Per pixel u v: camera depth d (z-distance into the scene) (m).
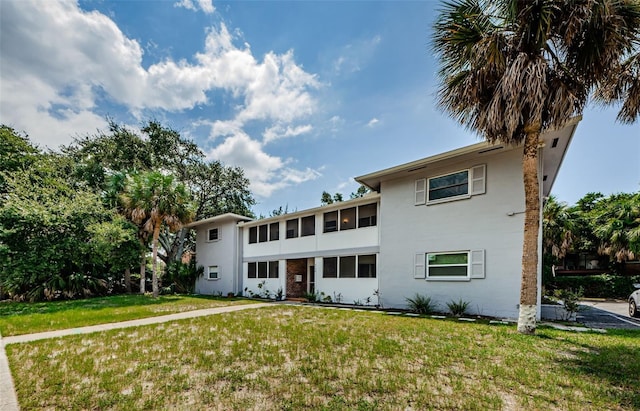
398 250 11.61
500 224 9.34
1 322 8.73
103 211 16.66
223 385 3.97
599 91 7.08
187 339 6.44
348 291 13.51
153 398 3.59
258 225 18.39
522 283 7.02
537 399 3.49
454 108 7.41
